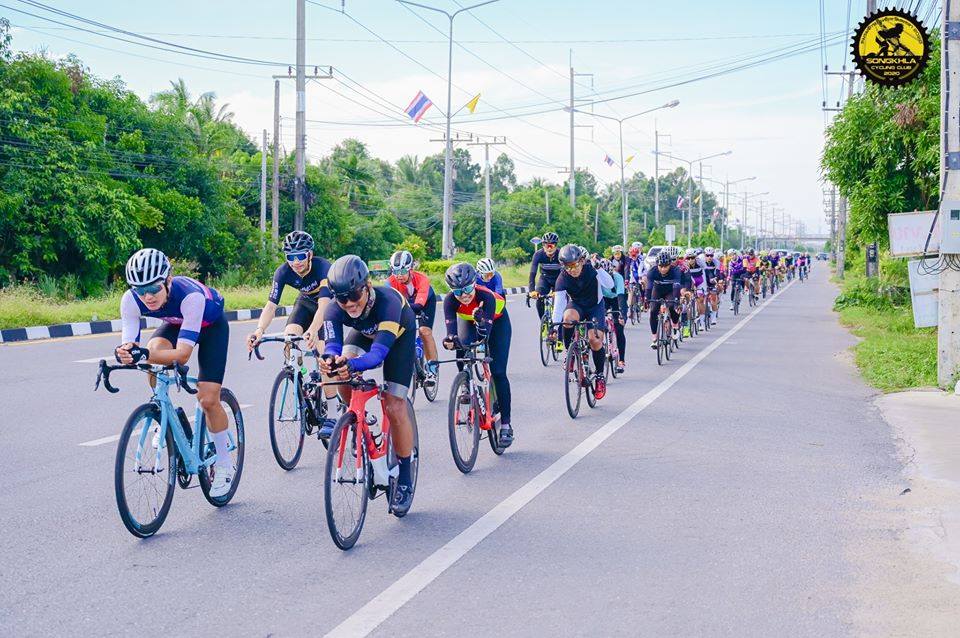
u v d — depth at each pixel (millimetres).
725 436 8430
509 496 6285
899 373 12266
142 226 35406
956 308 11125
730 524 5621
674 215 183625
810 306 31203
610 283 11273
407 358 5734
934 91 17641
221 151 56031
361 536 5383
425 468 7145
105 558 4949
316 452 7781
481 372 7938
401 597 4383
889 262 29703
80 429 8516
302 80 31172
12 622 4059
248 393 10641
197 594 4418
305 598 4367
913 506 6035
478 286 7414
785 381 12273
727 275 30172
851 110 19656
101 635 3926
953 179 11016
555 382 12047
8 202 27766
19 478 6695
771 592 4461
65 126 31297
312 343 7367
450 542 5258
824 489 6484
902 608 4258
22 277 29469
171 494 5570
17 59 30344
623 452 7730
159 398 5539
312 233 54500
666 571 4762
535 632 3969
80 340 16875
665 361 14539
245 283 37219
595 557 4988
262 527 5570
